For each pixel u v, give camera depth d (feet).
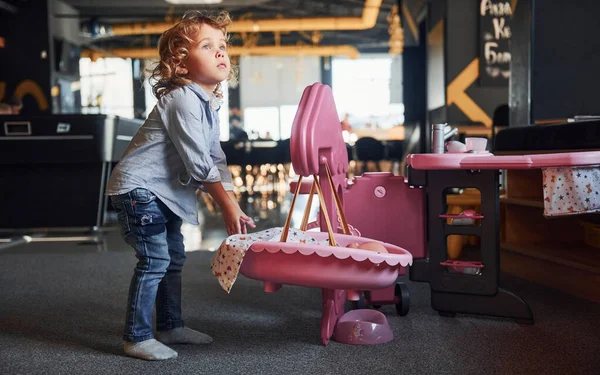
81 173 17.51
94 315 7.85
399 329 6.92
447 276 7.39
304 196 28.81
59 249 14.12
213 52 6.12
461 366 5.58
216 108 6.48
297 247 5.63
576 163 6.57
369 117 58.90
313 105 6.20
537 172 10.43
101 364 5.83
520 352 5.98
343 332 6.42
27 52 31.27
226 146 29.60
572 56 12.64
